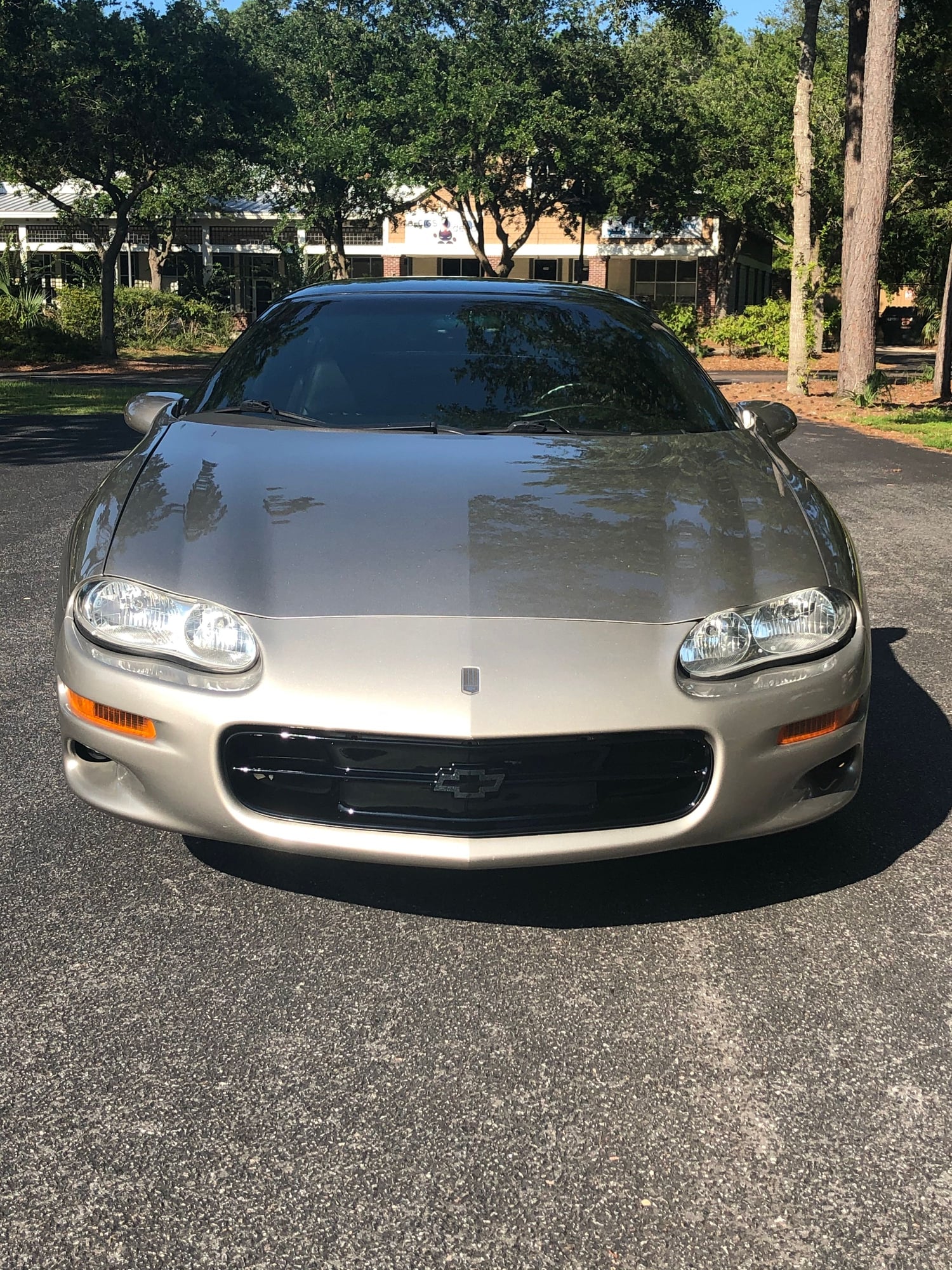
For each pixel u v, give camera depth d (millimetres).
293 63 30812
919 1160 1725
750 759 2236
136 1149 1725
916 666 4254
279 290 38594
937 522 7234
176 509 2561
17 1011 2064
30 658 4160
